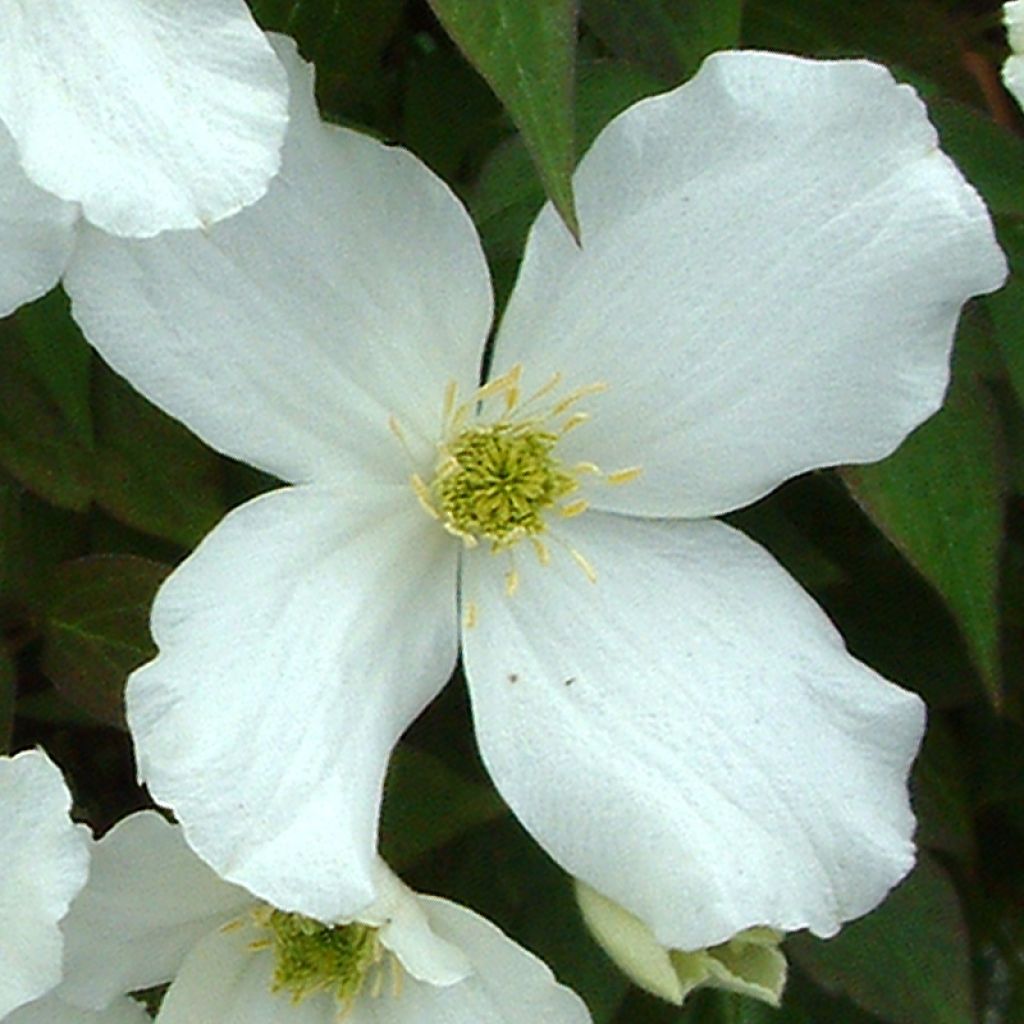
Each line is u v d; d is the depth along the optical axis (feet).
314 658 0.62
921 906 0.70
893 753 0.64
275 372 0.62
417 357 0.64
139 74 0.57
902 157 0.63
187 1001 0.66
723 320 0.64
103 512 0.70
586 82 0.66
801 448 0.64
